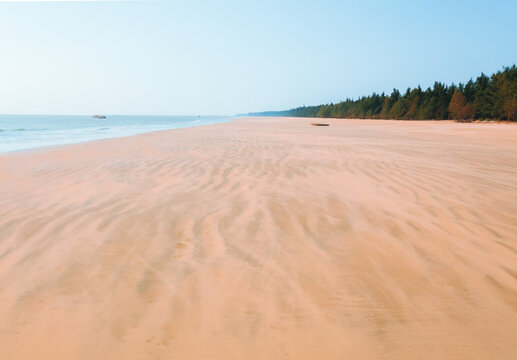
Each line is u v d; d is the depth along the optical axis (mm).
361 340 1496
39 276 2037
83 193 4184
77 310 1695
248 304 1768
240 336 1519
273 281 2006
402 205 3674
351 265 2217
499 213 3367
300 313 1691
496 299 1815
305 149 9367
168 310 1708
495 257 2344
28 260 2258
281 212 3387
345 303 1779
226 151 8820
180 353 1413
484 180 5031
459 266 2205
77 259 2279
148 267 2174
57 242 2576
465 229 2912
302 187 4555
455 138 14492
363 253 2406
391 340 1496
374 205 3670
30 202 3746
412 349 1440
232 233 2797
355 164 6613
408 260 2295
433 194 4168
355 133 18141
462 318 1649
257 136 15086
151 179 5094
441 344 1472
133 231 2830
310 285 1961
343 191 4328
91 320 1618
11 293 1841
